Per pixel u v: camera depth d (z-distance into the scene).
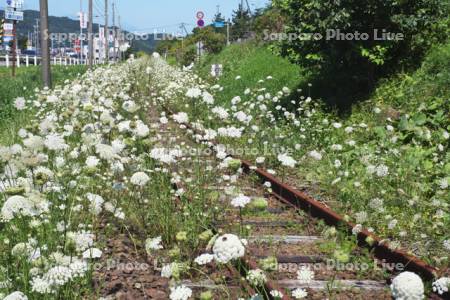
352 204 6.71
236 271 4.29
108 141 6.20
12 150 4.62
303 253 5.13
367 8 11.77
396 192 6.93
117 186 5.23
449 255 5.14
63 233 4.35
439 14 12.21
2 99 16.55
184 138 9.88
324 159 9.09
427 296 4.30
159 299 4.09
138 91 16.69
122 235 5.36
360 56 12.35
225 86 21.08
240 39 36.31
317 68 13.23
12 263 3.95
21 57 56.50
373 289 4.35
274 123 11.98
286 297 3.81
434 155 8.49
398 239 5.54
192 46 41.34
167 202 5.91
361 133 10.45
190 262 4.56
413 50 12.77
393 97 11.59
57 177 5.14
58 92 12.34
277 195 7.04
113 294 4.13
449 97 10.50
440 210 6.10
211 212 5.96
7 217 3.69
